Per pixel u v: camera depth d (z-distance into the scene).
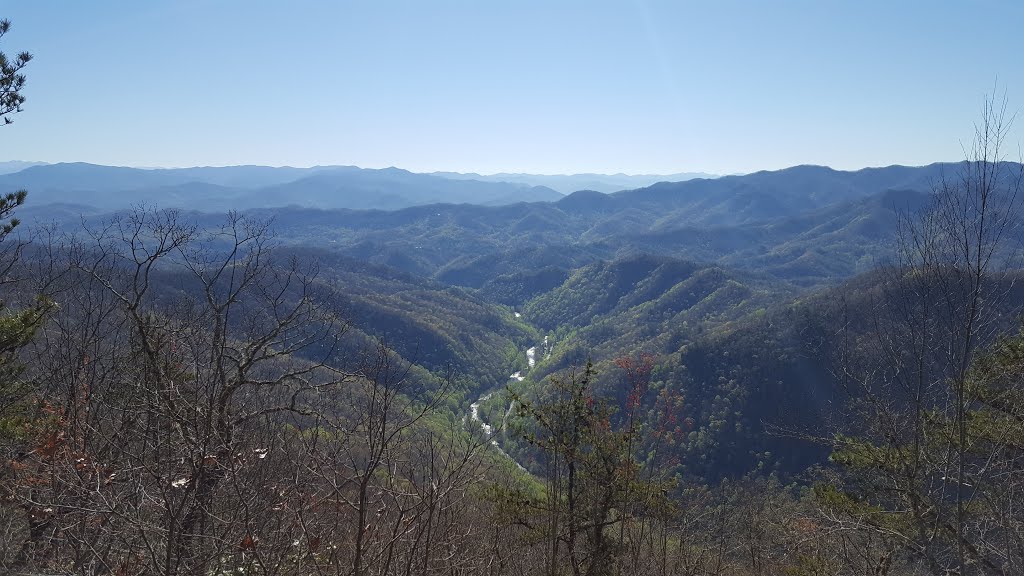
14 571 3.96
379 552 4.26
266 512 4.27
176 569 3.60
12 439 5.47
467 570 5.11
